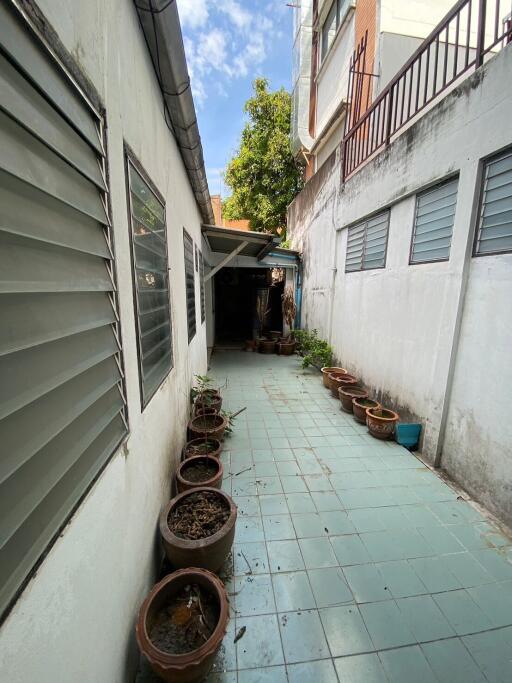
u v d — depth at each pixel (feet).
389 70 13.79
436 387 8.87
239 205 36.11
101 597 3.04
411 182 9.85
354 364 14.73
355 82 15.67
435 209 9.08
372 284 12.84
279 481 8.27
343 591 5.31
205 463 7.59
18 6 1.88
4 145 1.78
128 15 4.07
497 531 6.66
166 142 6.63
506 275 6.75
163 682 3.93
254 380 17.46
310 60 23.43
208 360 21.75
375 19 13.93
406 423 10.40
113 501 3.36
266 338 26.84
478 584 5.50
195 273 12.78
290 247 28.30
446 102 8.23
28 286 1.96
